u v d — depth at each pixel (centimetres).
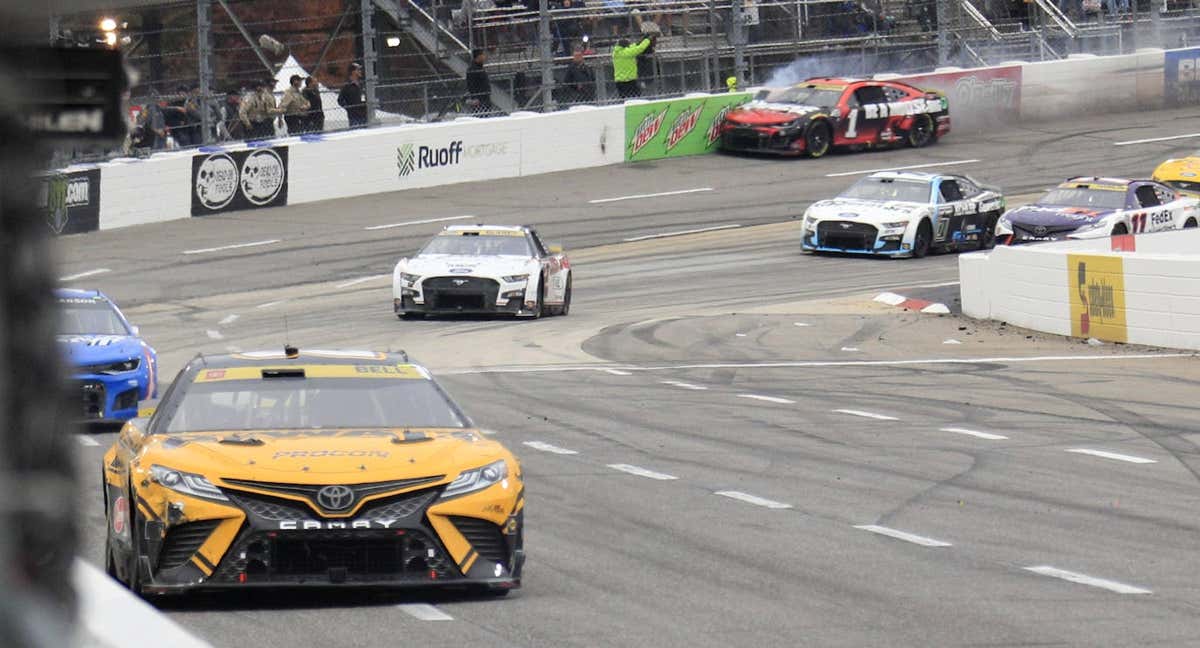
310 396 2908
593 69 14412
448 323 8338
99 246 10769
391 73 13212
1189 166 12131
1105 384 6188
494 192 12988
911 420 5322
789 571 3002
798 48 15550
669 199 12825
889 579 2920
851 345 7594
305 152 12431
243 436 2697
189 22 11750
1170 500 3875
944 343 7644
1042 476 4225
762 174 13862
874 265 10438
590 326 8231
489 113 13838
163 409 2859
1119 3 17725
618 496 3925
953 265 10412
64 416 438
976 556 3172
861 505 3806
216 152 11881
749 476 4247
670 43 14875
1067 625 2506
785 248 11069
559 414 5481
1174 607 2664
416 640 2341
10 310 430
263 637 2341
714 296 9300
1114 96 17150
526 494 3944
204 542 2473
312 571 2503
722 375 6588
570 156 14012
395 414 2889
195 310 8844
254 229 11425
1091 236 10169
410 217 11925
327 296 9312
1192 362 6831
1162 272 7300
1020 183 13438
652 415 5459
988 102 16312
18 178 430
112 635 800
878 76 15838
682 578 2917
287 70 12438
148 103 11600
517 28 13988
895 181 11162
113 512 2806
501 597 2700
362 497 2516
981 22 16725
